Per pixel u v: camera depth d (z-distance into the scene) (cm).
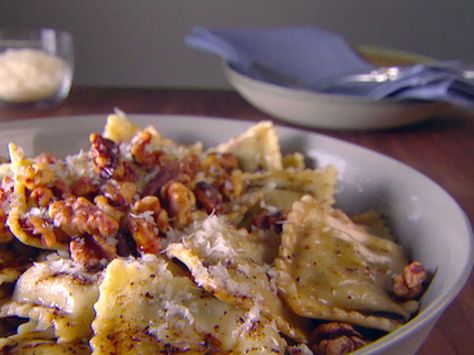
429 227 41
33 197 37
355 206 48
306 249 41
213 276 33
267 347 32
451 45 128
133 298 33
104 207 37
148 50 123
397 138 67
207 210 42
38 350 31
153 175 42
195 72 125
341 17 124
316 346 35
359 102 64
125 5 120
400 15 125
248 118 72
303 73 77
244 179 48
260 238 42
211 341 33
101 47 122
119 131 50
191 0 121
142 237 36
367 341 36
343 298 39
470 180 58
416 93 64
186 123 53
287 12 123
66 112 72
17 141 49
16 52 77
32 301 34
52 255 36
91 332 33
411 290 39
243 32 79
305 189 49
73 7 118
